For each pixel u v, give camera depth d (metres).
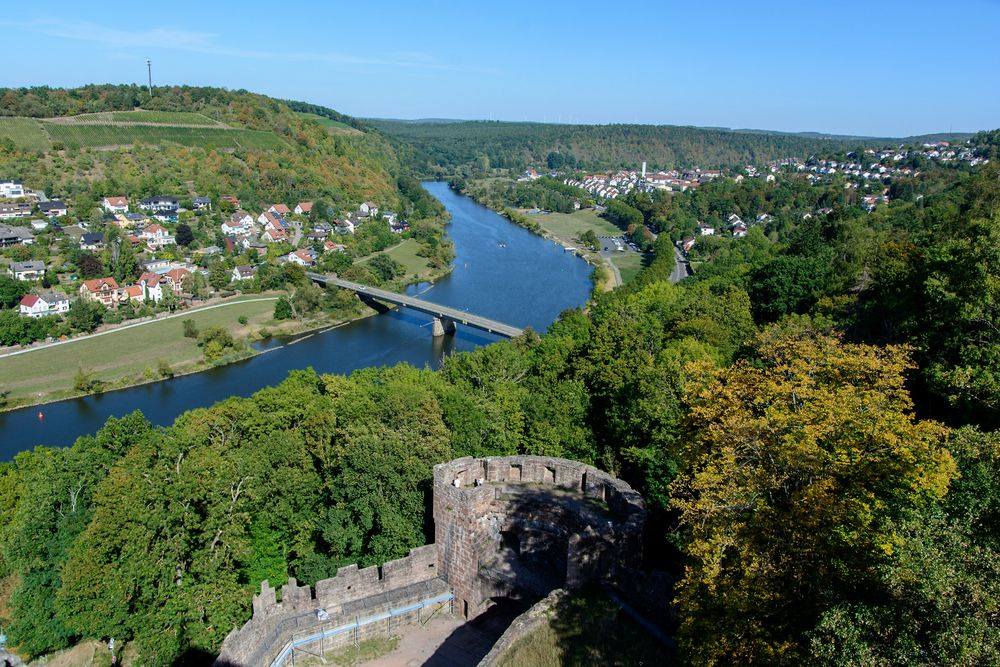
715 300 93.44
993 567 23.23
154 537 47.38
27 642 50.88
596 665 33.72
